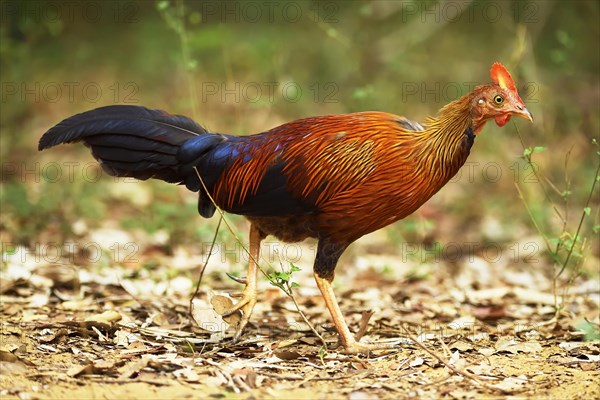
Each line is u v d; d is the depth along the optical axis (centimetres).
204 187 897
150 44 2364
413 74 2123
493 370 823
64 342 874
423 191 870
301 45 2306
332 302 888
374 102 1827
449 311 1088
